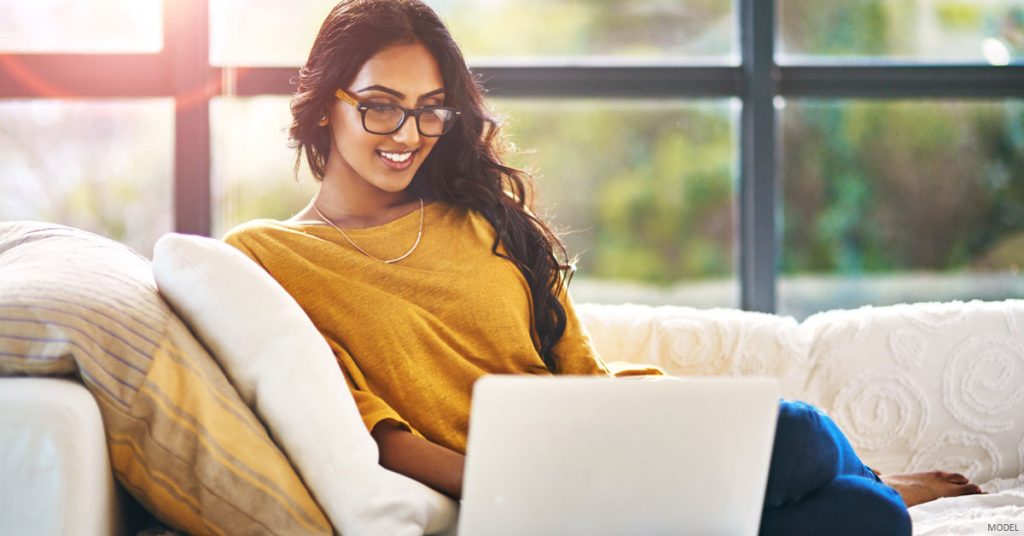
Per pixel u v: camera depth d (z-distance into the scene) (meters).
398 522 1.57
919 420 2.45
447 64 2.04
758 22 3.06
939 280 3.66
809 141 3.63
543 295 2.09
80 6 3.03
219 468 1.51
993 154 3.62
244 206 3.02
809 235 3.66
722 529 1.49
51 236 1.78
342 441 1.59
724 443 1.43
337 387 1.63
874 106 3.62
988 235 3.63
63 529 1.39
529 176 2.22
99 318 1.50
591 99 3.05
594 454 1.36
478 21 3.68
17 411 1.40
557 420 1.32
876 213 3.65
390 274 1.96
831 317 2.56
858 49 3.46
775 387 1.44
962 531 1.83
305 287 1.91
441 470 1.70
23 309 1.48
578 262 3.88
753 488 1.48
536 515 1.38
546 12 3.67
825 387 2.48
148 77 2.95
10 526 1.39
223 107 2.99
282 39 3.10
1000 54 3.43
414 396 1.88
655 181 3.87
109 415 1.49
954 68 3.12
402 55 1.98
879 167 3.64
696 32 3.58
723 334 2.50
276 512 1.52
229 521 1.52
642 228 3.89
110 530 1.52
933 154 3.63
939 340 2.49
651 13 3.61
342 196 2.05
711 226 3.91
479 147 2.12
